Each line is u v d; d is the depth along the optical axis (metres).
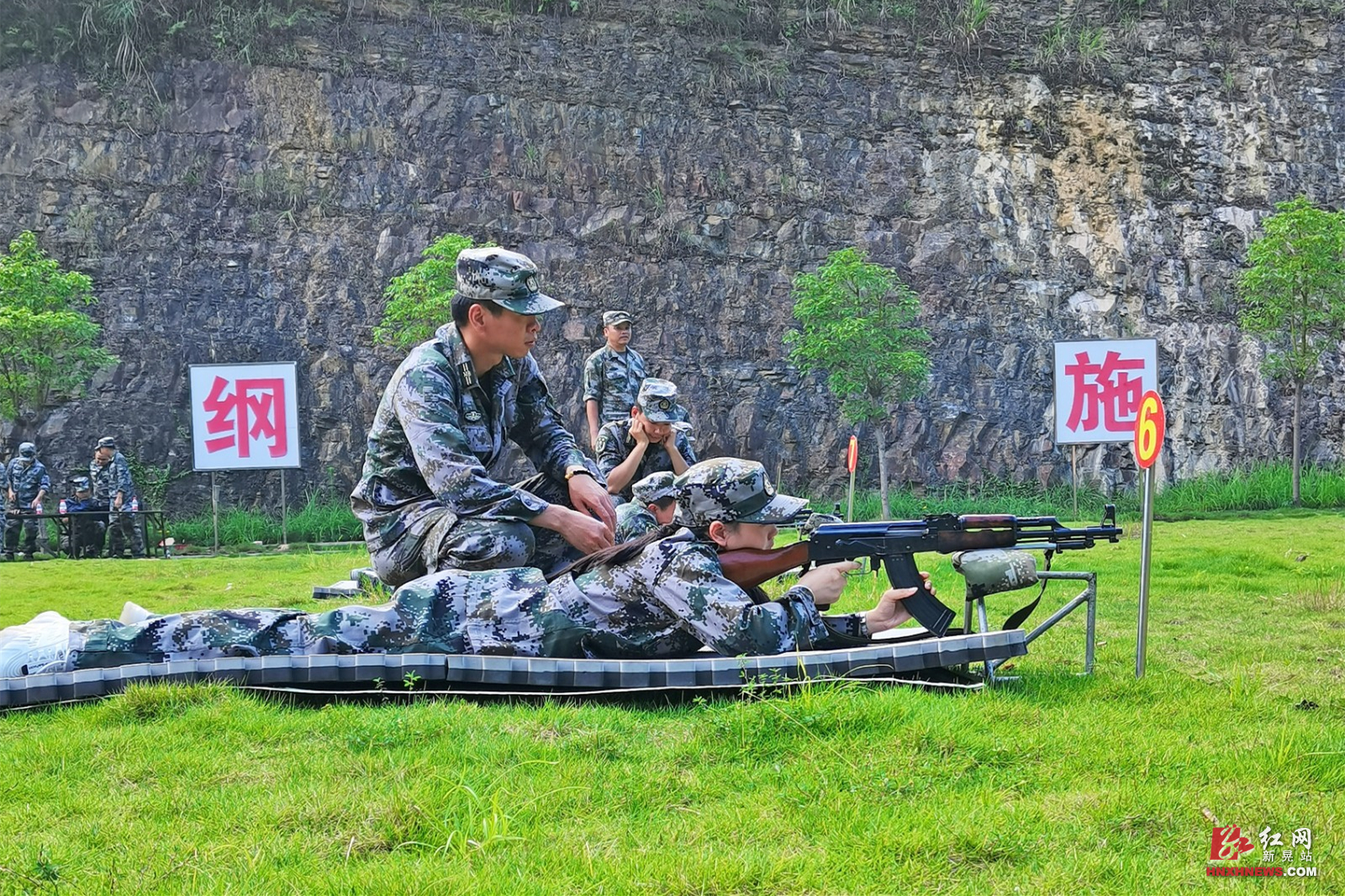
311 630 5.88
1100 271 30.03
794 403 28.22
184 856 3.63
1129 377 23.30
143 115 26.47
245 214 26.62
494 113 28.22
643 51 29.31
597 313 27.73
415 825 3.85
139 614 6.04
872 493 27.98
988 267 29.66
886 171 29.89
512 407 7.32
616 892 3.37
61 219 25.72
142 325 25.55
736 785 4.38
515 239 27.73
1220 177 30.97
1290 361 28.17
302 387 25.98
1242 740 4.97
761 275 28.78
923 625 5.99
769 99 29.70
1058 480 28.52
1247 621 8.91
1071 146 30.73
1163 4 31.66
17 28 26.19
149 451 24.94
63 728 5.18
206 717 5.15
